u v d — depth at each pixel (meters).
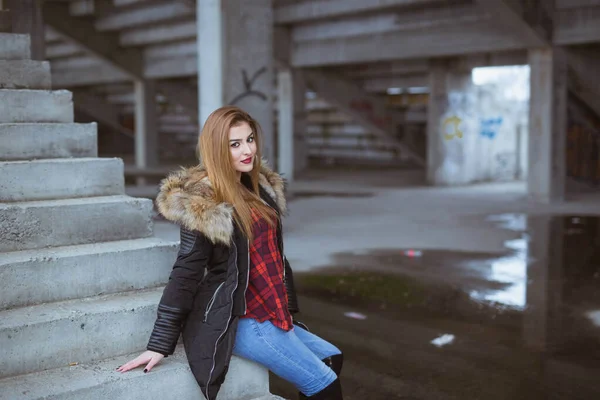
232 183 2.76
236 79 10.37
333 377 2.93
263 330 2.84
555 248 9.53
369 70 20.28
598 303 6.51
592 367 4.71
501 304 6.50
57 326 2.95
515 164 21.67
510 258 8.80
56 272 3.20
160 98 31.61
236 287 2.75
